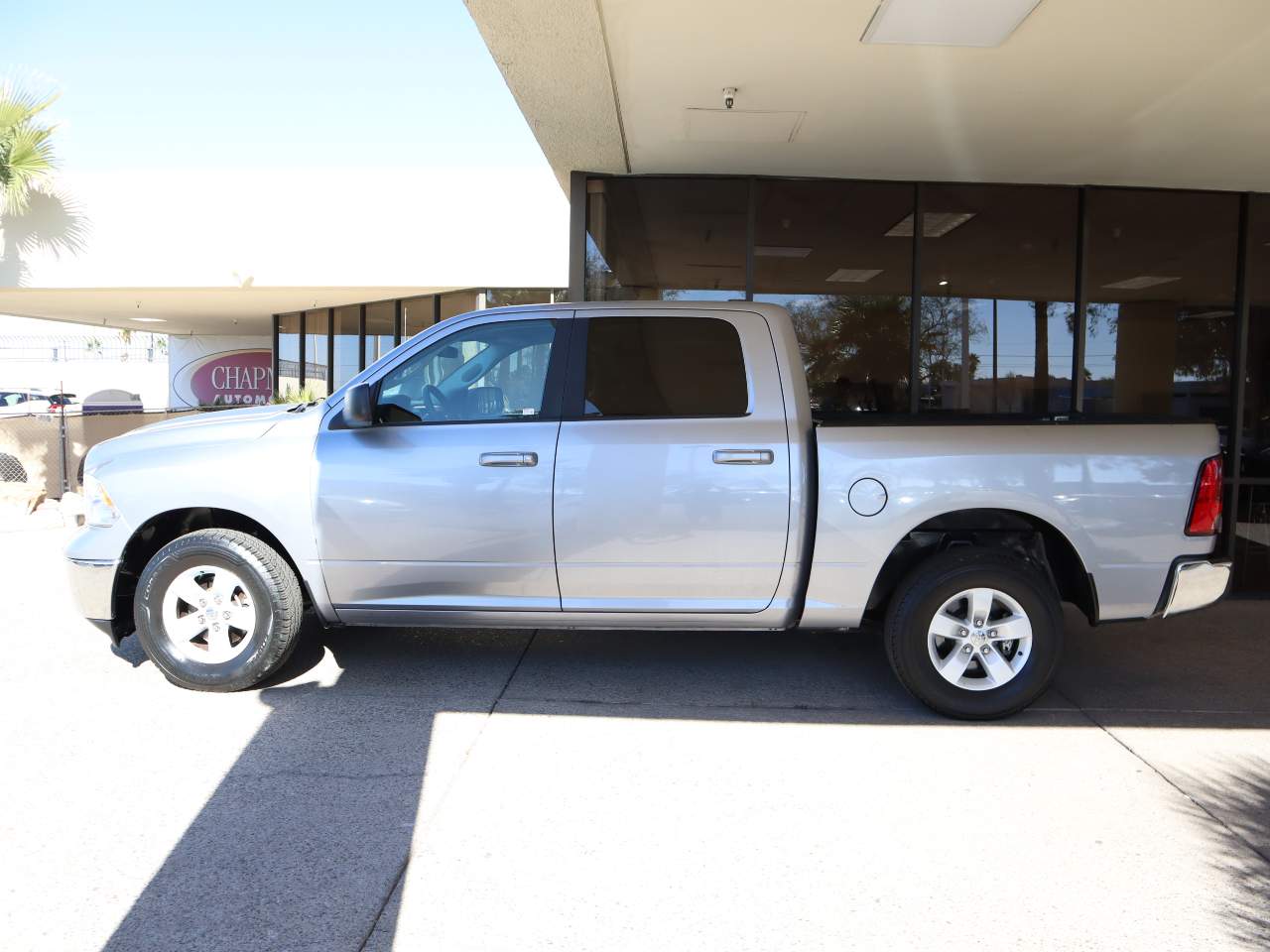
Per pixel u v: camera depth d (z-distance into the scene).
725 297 7.93
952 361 7.98
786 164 7.41
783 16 4.74
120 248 14.71
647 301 4.73
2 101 14.08
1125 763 4.00
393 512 4.56
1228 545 7.82
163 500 4.66
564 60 5.34
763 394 4.59
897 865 3.14
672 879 3.04
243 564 4.59
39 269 14.78
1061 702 4.78
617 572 4.55
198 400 28.14
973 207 7.89
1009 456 4.40
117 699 4.63
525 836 3.31
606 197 7.89
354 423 4.52
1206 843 3.31
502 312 4.75
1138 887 3.02
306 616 6.38
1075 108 5.98
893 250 7.93
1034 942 2.72
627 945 2.69
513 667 5.22
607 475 4.50
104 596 4.76
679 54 5.26
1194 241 7.92
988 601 4.43
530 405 4.65
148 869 3.06
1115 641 6.02
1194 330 7.93
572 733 4.27
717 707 4.63
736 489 4.48
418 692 4.79
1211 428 4.54
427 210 14.64
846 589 4.50
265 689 4.80
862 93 5.81
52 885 2.96
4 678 4.95
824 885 3.02
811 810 3.53
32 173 14.20
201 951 2.63
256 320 22.73
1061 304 7.94
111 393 27.05
